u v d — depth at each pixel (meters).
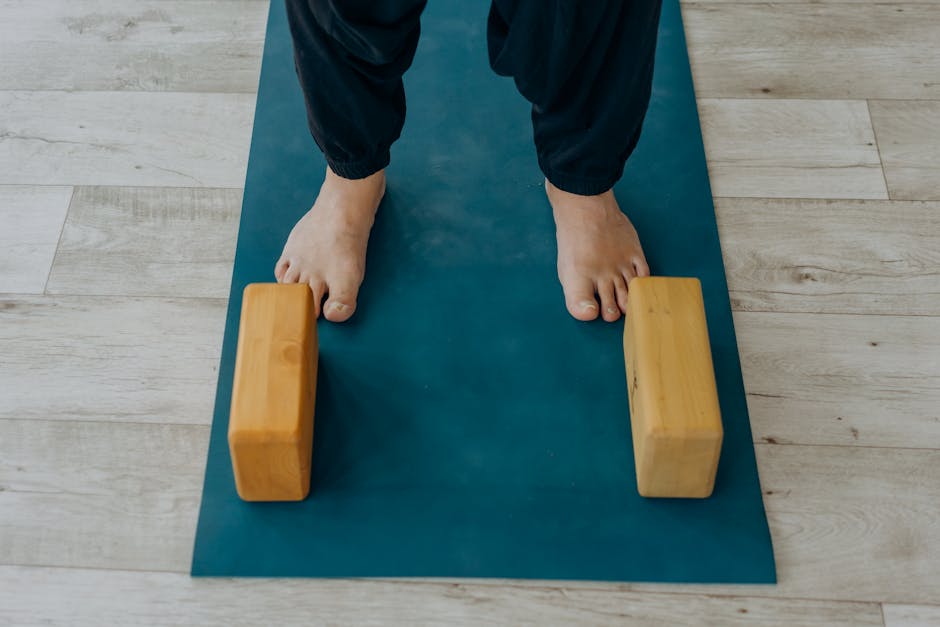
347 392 1.36
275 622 1.21
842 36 1.73
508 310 1.44
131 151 1.61
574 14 1.11
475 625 1.20
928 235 1.51
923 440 1.33
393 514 1.27
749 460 1.31
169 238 1.52
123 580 1.23
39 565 1.25
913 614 1.21
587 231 1.42
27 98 1.68
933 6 1.77
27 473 1.31
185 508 1.28
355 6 1.10
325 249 1.43
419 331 1.42
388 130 1.31
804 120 1.63
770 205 1.54
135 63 1.72
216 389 1.37
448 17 1.75
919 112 1.64
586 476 1.30
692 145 1.60
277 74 1.69
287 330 1.24
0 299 1.45
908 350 1.40
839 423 1.34
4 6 1.79
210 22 1.77
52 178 1.58
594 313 1.41
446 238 1.50
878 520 1.27
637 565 1.24
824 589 1.22
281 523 1.27
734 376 1.37
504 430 1.33
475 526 1.26
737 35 1.73
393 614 1.21
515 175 1.57
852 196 1.55
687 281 1.28
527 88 1.25
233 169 1.59
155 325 1.43
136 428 1.34
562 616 1.21
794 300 1.45
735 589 1.22
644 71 1.21
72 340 1.42
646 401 1.19
